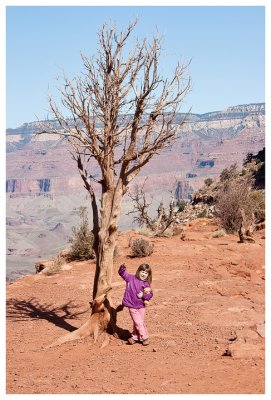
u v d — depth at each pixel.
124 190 10.63
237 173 67.06
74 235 20.88
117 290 14.58
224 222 26.38
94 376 7.95
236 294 13.69
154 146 10.56
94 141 10.54
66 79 10.48
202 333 10.13
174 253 19.47
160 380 7.31
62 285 15.99
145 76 10.48
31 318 12.43
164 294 13.77
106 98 10.46
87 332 10.32
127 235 24.56
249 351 8.02
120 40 10.45
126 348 9.66
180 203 65.94
